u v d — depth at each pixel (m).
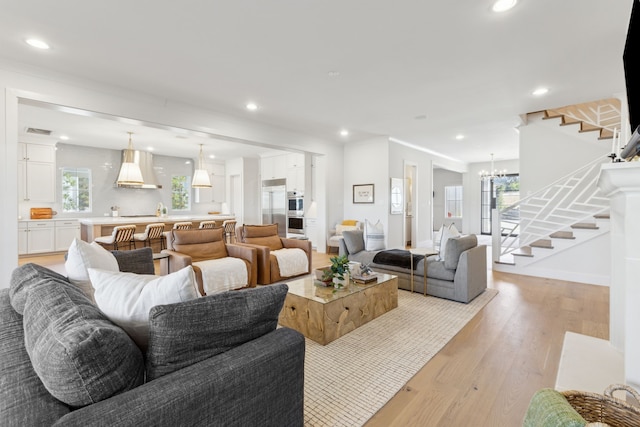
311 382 1.99
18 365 1.11
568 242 4.52
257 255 4.18
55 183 6.61
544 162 5.20
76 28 2.49
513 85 3.64
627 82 1.85
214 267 3.65
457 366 2.17
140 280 1.29
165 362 1.02
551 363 2.20
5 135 2.99
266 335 1.29
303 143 6.09
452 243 3.54
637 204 1.44
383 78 3.44
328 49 2.82
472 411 1.71
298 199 7.74
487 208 10.02
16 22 2.40
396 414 1.70
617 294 2.38
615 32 2.52
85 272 1.83
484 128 5.64
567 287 4.16
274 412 1.20
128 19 2.37
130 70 3.26
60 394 0.88
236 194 9.32
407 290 3.97
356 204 6.93
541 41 2.66
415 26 2.45
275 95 3.96
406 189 7.90
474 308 3.32
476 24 2.42
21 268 1.82
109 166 7.50
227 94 3.94
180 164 8.83
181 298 1.14
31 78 3.13
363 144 6.77
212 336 1.10
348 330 2.72
